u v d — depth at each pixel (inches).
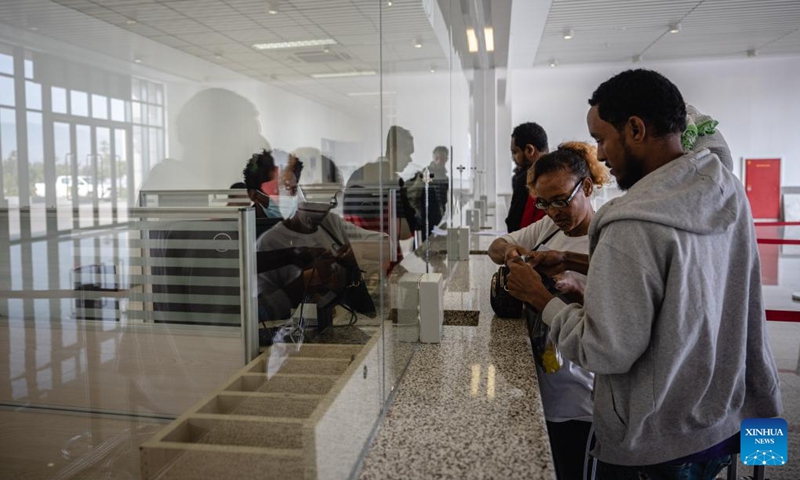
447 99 85.7
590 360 30.1
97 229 20.3
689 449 32.5
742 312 32.8
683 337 29.3
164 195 24.3
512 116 395.5
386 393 36.1
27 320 18.1
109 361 19.3
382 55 36.7
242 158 27.6
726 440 35.0
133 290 20.6
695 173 31.1
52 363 18.5
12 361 18.1
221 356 22.3
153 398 19.6
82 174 20.7
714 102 368.5
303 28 35.0
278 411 21.9
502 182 380.8
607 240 30.4
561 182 49.5
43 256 18.6
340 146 33.7
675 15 256.1
